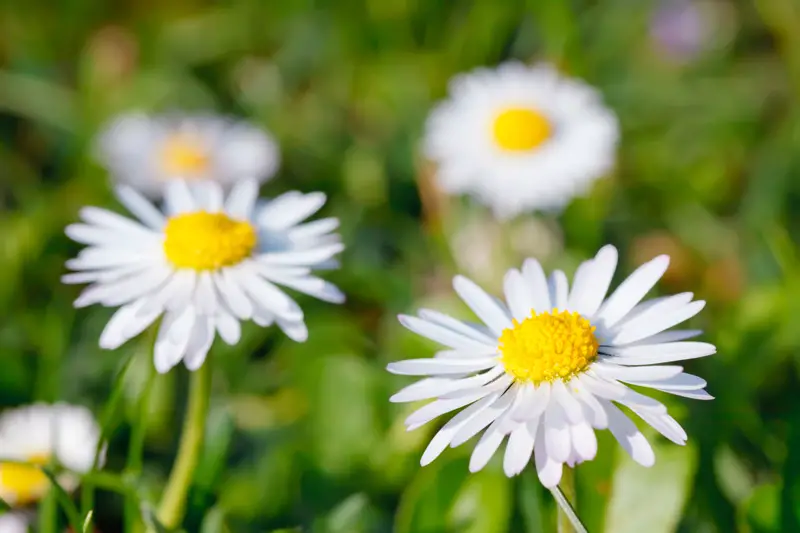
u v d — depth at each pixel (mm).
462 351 237
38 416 274
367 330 307
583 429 227
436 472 255
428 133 322
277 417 289
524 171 309
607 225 320
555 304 241
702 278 314
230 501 266
